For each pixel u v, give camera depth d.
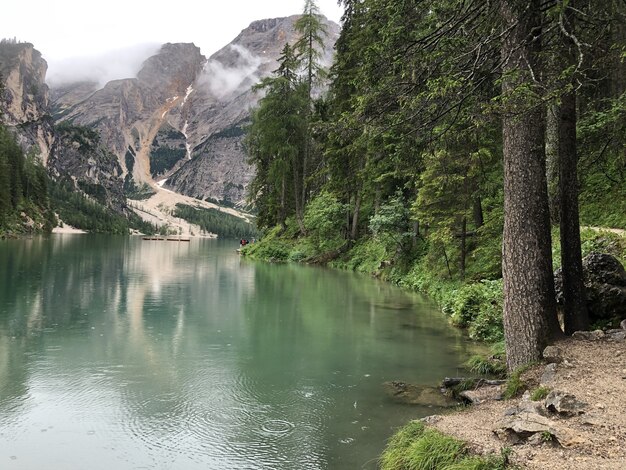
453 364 8.82
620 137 9.16
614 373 5.56
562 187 7.72
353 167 29.58
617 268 8.34
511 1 6.08
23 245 48.06
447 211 16.94
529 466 3.67
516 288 6.84
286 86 37.84
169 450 5.27
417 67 6.89
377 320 12.98
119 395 6.93
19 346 9.49
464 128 7.50
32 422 5.93
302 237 38.00
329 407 6.62
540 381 5.86
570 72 5.30
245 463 5.00
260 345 10.12
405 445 4.95
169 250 55.44
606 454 3.72
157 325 11.83
